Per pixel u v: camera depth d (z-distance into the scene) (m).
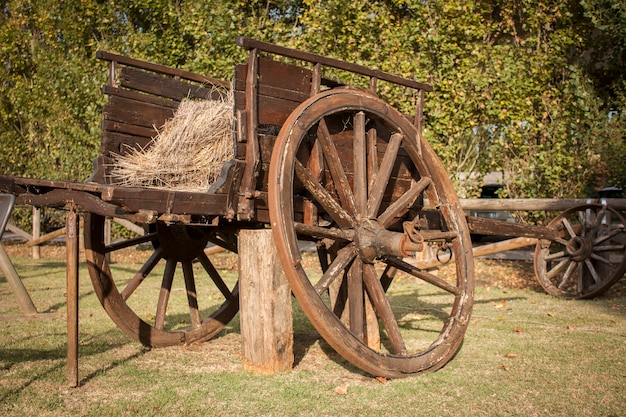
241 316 4.16
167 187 4.24
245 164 3.83
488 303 7.18
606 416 3.31
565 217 7.92
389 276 4.98
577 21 10.04
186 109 4.64
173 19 11.47
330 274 3.88
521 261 10.73
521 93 9.77
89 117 11.70
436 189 4.59
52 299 7.31
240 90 3.80
